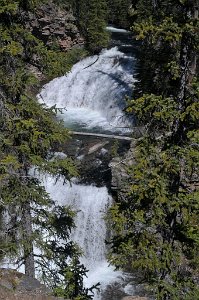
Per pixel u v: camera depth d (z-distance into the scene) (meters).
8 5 12.13
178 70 9.82
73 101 39.31
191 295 10.61
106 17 52.09
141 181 9.91
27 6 13.39
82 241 23.98
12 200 13.79
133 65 40.12
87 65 42.16
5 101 13.10
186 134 10.13
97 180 24.50
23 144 13.53
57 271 15.65
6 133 13.36
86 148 27.97
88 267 23.22
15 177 13.63
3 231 14.70
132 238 10.89
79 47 44.84
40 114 13.53
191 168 9.87
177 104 10.03
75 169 14.52
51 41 42.88
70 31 44.00
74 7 45.72
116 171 22.47
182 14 9.41
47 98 40.38
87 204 23.94
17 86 12.84
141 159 10.13
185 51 9.72
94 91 38.72
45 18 41.72
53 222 15.18
